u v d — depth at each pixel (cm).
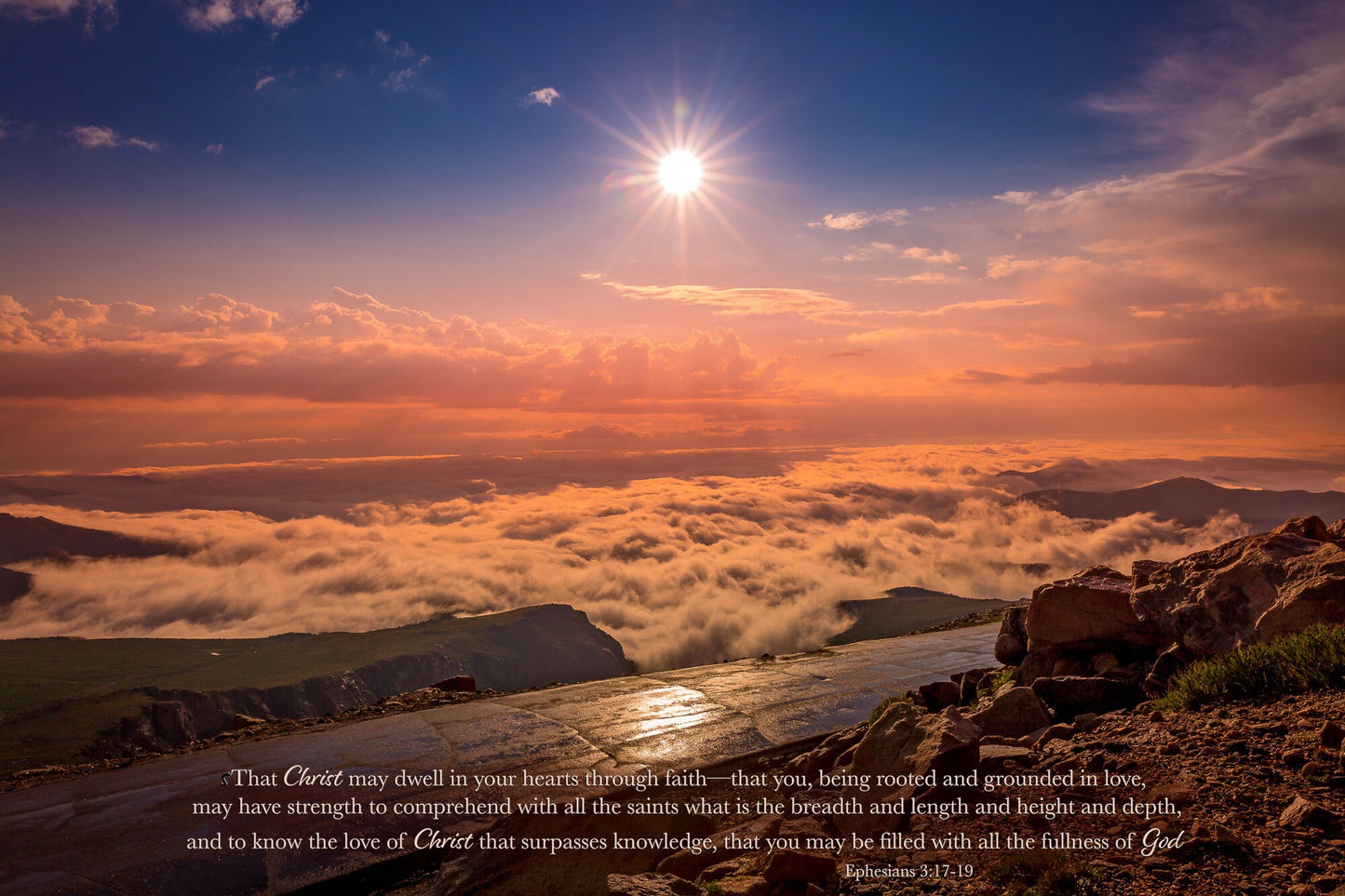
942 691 1002
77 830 744
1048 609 914
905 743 633
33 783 930
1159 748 556
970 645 1680
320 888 630
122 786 873
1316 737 504
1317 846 391
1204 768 506
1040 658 912
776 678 1359
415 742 1000
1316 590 669
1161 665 755
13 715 8656
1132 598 856
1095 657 871
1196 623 761
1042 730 683
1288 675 607
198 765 943
